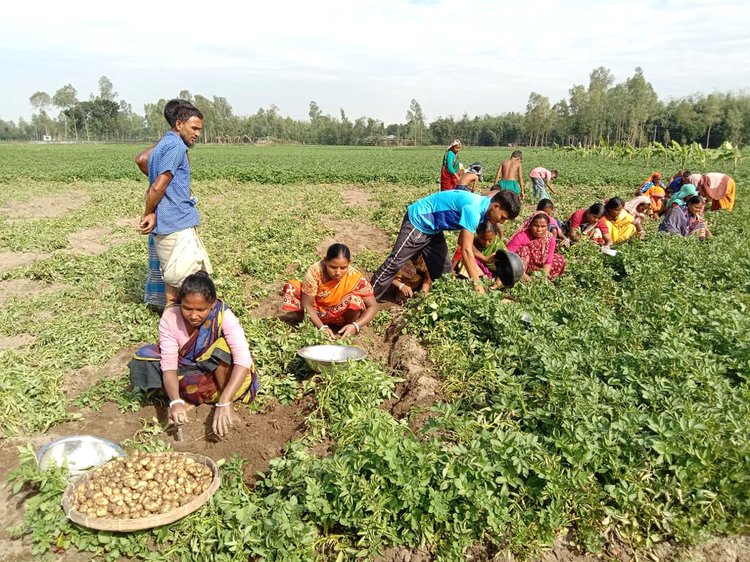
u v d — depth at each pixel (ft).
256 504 12.00
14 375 16.81
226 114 464.24
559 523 11.09
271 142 457.68
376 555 11.05
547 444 13.00
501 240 25.44
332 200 61.05
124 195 64.95
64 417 15.52
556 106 363.76
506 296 24.14
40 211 55.42
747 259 29.12
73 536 10.99
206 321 14.69
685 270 26.58
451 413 13.74
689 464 11.73
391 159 153.79
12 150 197.98
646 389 14.39
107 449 13.29
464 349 18.70
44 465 12.42
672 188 48.26
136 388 16.35
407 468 11.39
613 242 33.99
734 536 11.23
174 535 11.24
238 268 30.86
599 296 24.98
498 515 11.07
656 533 11.32
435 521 11.30
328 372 16.56
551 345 17.08
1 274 28.71
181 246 20.57
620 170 101.30
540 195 59.52
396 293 26.08
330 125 482.69
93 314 22.88
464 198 22.09
